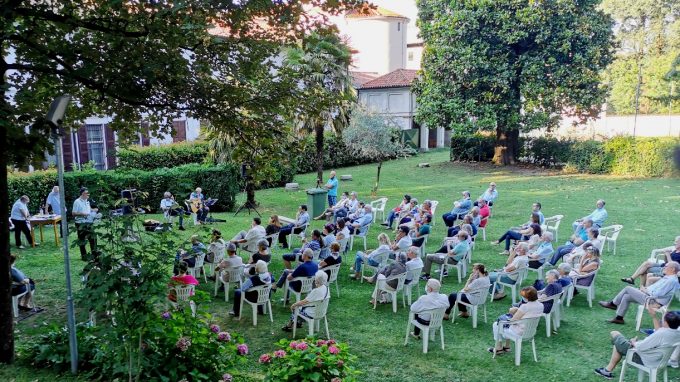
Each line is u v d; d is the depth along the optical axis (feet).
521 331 25.36
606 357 26.32
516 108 92.02
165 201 56.18
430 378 24.29
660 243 47.52
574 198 69.92
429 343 28.19
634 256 43.88
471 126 91.66
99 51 24.82
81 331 23.70
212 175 66.95
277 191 84.23
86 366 22.74
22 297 31.45
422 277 39.70
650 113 149.07
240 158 31.32
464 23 88.53
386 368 25.27
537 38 86.43
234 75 26.43
